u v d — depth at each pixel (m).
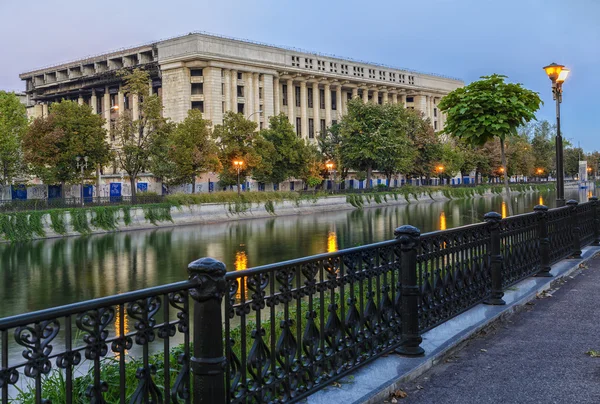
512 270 9.48
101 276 23.45
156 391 3.46
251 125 60.41
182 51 80.38
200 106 82.00
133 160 51.47
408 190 76.81
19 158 49.69
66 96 103.50
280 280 4.41
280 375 4.38
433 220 46.66
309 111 102.44
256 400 4.13
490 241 8.32
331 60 103.12
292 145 67.19
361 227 42.50
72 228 39.81
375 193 71.50
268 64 88.25
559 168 15.42
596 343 6.32
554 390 4.93
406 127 77.75
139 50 88.12
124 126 50.78
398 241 5.94
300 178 72.00
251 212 54.28
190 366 3.68
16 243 35.56
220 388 3.54
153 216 45.41
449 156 90.62
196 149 54.38
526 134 122.75
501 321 7.48
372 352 5.53
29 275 23.89
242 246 32.34
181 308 3.61
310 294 4.72
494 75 12.97
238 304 3.99
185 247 32.38
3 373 2.66
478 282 7.97
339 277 5.12
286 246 31.92
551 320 7.46
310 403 4.52
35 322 2.79
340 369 5.08
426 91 124.75
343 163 74.88
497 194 93.69
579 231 13.69
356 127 71.88
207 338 3.51
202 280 3.52
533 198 81.75
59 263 27.16
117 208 42.94
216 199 51.72
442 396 4.88
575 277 10.73
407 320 5.88
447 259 7.15
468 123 12.95
